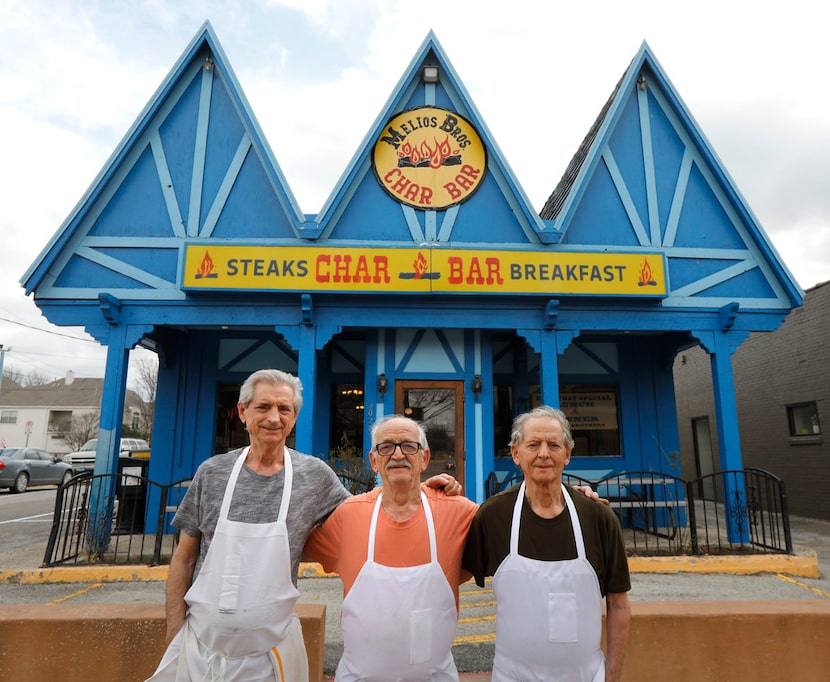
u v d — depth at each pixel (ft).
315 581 19.25
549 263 23.88
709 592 17.63
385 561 6.58
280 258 23.17
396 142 25.50
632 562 20.08
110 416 22.21
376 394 25.96
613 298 24.14
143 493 26.84
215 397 28.45
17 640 8.60
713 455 44.60
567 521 6.73
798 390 36.01
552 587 6.45
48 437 137.90
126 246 23.71
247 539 6.53
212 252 23.04
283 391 7.19
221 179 24.64
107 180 23.98
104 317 22.97
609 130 25.66
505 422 29.76
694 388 47.75
